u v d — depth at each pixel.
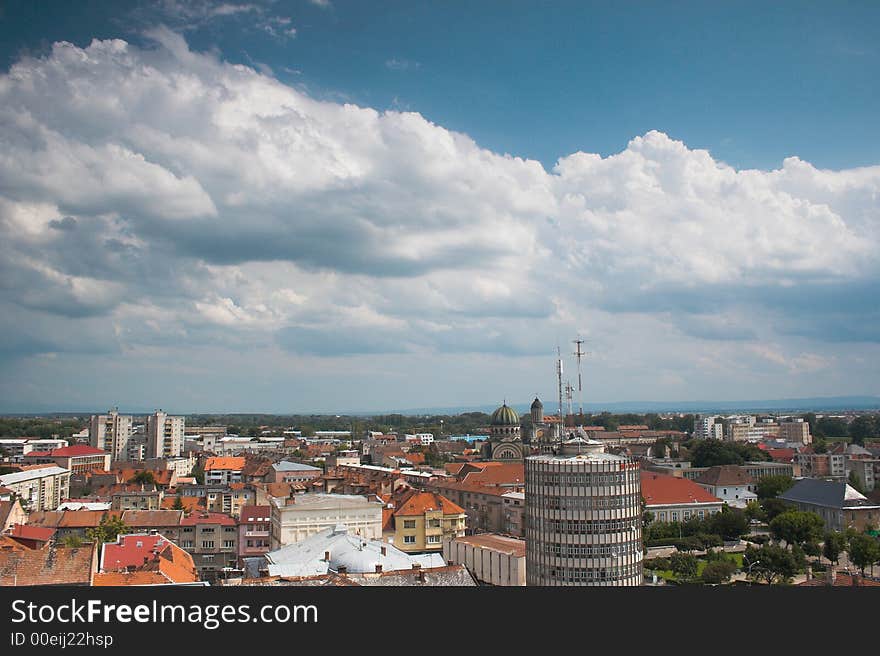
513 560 180.00
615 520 148.38
